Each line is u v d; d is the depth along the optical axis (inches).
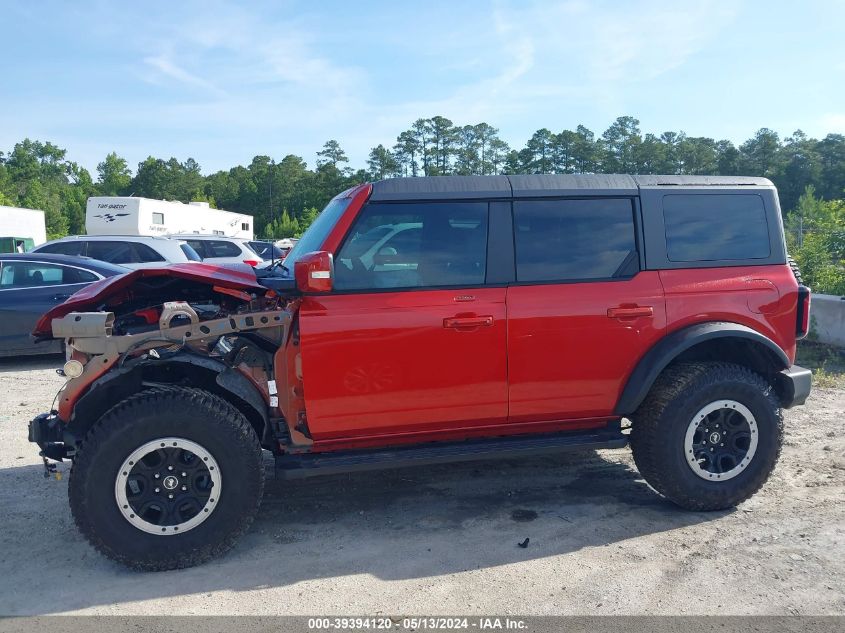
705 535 160.1
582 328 163.8
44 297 358.3
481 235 163.5
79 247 494.9
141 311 168.6
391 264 158.9
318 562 149.6
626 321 165.9
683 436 167.5
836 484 189.2
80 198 3659.0
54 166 5118.1
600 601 131.4
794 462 206.8
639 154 3363.7
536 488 192.5
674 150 3484.3
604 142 3385.8
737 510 174.2
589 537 160.4
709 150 3506.4
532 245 165.9
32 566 149.1
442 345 156.8
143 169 4079.7
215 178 4439.0
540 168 3225.9
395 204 160.4
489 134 3120.1
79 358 148.6
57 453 153.6
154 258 493.4
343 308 153.2
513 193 165.8
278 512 177.3
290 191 3791.8
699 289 171.3
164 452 144.1
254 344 160.6
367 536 162.7
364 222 158.7
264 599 134.2
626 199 172.1
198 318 156.1
